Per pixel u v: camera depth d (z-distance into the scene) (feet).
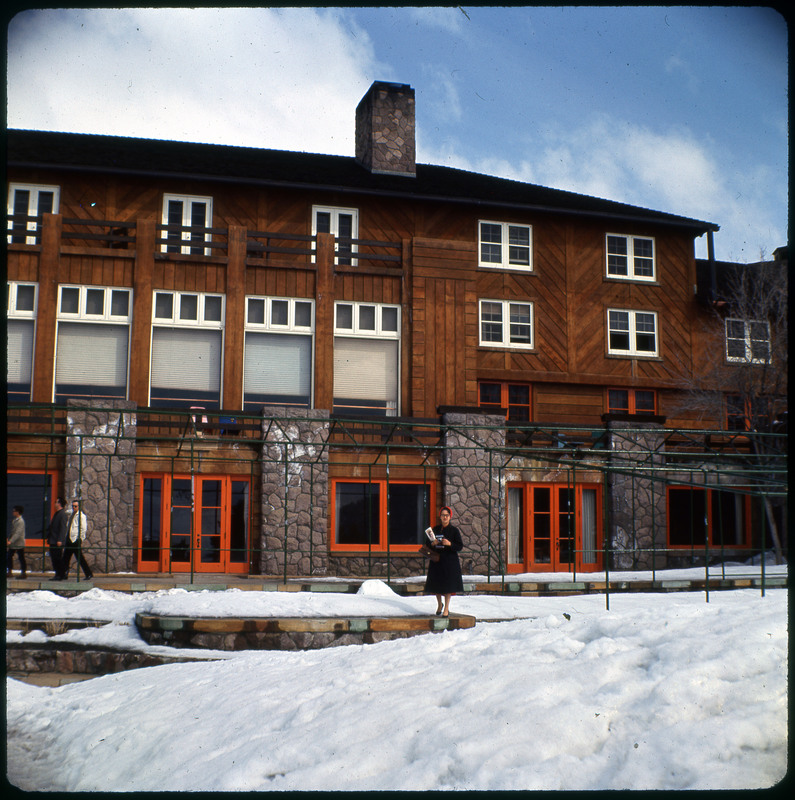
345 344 73.56
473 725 16.96
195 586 48.55
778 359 82.64
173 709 23.82
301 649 33.73
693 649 18.20
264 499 66.90
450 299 75.82
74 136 83.15
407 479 71.26
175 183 75.56
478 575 68.59
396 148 87.81
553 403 83.25
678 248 89.56
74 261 68.23
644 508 78.18
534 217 85.30
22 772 21.57
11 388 66.08
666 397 86.84
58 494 63.41
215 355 70.33
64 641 33.63
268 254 75.92
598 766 14.82
